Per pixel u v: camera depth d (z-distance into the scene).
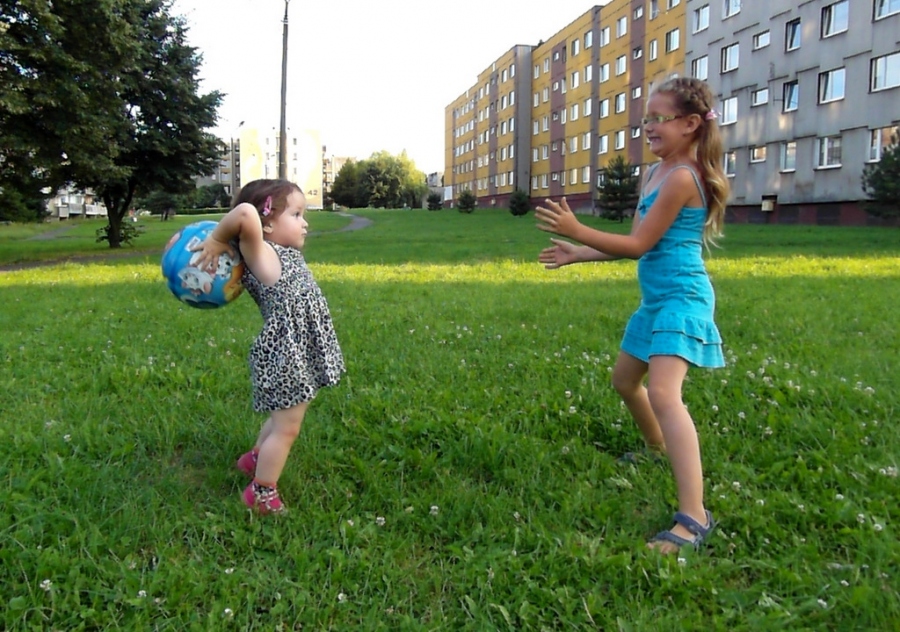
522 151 68.19
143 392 4.43
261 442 3.17
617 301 8.40
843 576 2.36
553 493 2.99
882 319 6.91
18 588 2.27
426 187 109.44
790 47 32.78
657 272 2.89
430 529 2.72
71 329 6.73
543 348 5.74
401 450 3.43
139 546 2.61
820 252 15.74
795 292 9.06
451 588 2.36
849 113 29.62
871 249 16.47
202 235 2.82
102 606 2.23
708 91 2.85
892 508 2.76
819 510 2.79
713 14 38.31
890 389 4.30
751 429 3.73
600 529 2.74
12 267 16.97
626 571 2.38
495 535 2.66
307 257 17.19
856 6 28.89
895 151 21.77
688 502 2.67
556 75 60.53
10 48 16.66
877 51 28.06
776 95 33.78
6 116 17.95
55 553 2.44
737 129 36.81
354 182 107.81
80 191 25.75
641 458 3.38
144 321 7.18
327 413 4.02
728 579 2.43
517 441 3.53
